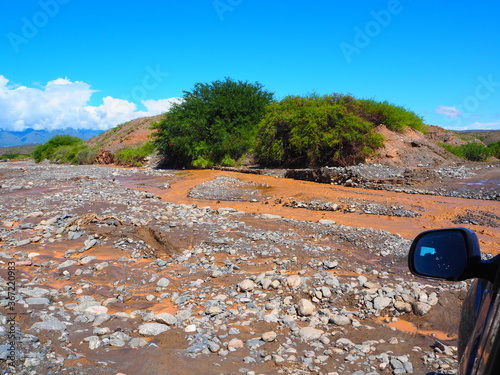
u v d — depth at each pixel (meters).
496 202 14.95
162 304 6.19
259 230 10.26
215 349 4.45
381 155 24.81
